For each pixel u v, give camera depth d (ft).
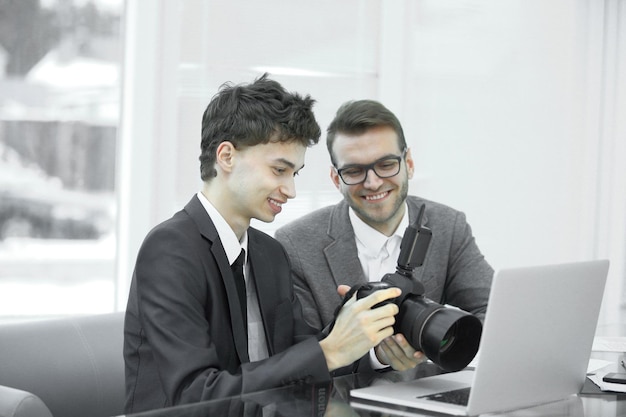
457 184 12.66
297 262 7.37
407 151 7.44
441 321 5.08
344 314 5.38
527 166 12.91
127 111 10.87
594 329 5.46
